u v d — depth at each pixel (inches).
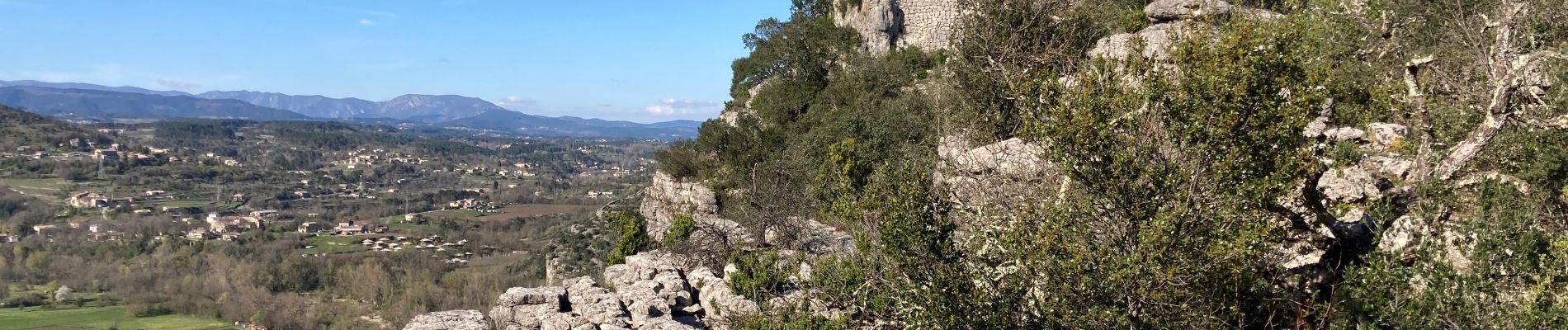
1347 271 360.8
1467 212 397.4
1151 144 346.0
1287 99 357.4
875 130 1188.5
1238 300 361.4
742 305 534.3
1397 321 328.2
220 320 2854.3
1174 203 335.9
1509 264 323.0
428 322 494.3
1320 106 395.2
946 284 361.4
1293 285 391.2
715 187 1561.3
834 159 578.6
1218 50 347.3
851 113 1339.8
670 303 570.9
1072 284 346.6
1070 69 556.7
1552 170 395.9
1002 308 354.0
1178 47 373.4
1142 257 335.0
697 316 572.4
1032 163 502.9
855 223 481.4
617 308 526.3
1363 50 658.8
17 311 2984.7
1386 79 615.2
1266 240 368.8
